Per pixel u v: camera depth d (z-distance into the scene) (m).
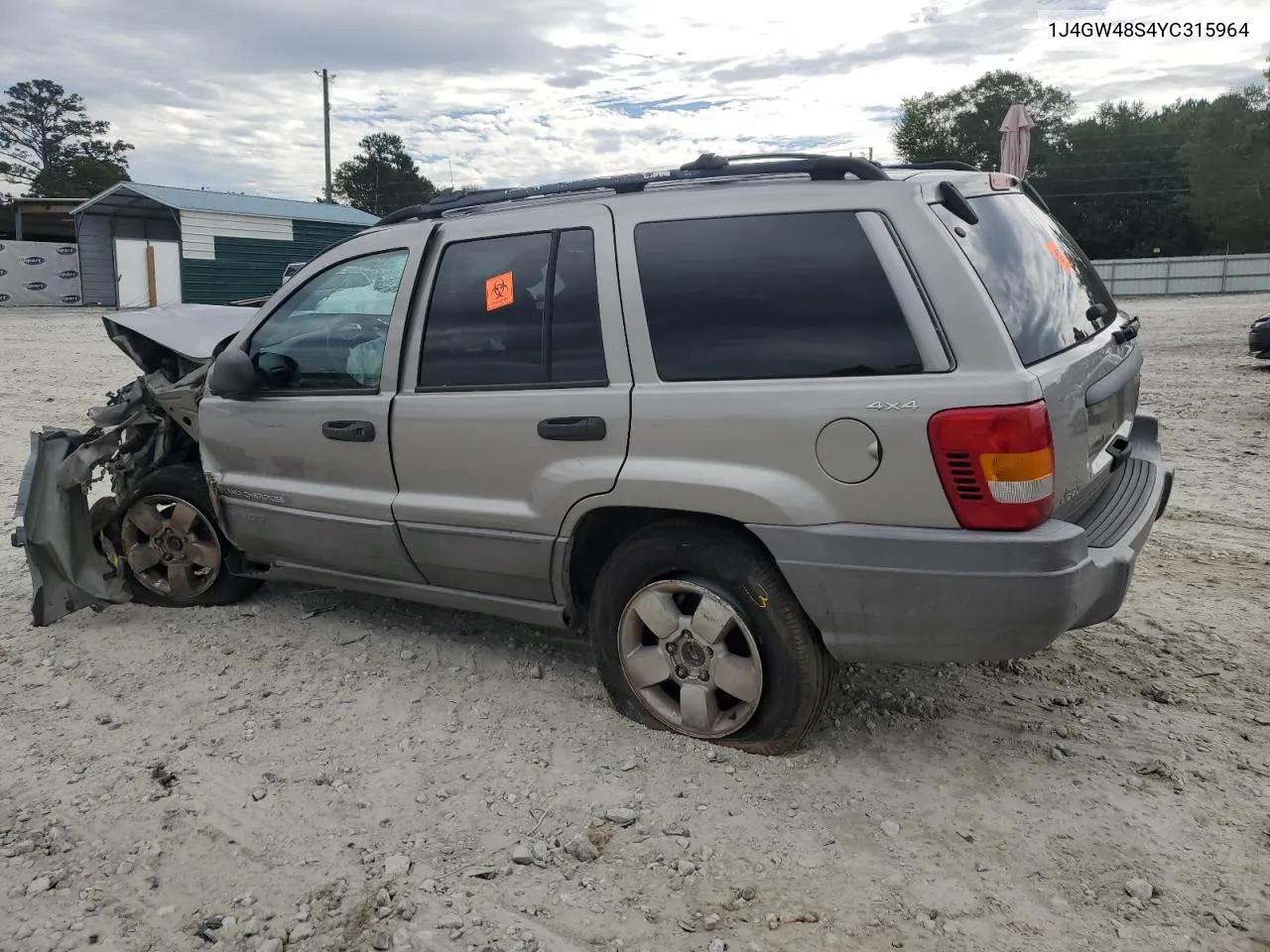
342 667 4.16
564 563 3.54
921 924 2.58
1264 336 12.84
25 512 4.56
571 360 3.44
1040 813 3.03
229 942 2.58
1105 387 3.23
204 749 3.53
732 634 3.31
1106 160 58.81
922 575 2.88
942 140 60.22
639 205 3.37
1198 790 3.13
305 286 4.20
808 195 3.13
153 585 4.89
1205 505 6.63
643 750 3.42
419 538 3.85
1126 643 4.25
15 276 32.34
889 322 2.93
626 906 2.67
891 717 3.62
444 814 3.10
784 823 3.01
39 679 4.13
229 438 4.35
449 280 3.75
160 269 33.59
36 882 2.82
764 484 3.04
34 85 75.88
